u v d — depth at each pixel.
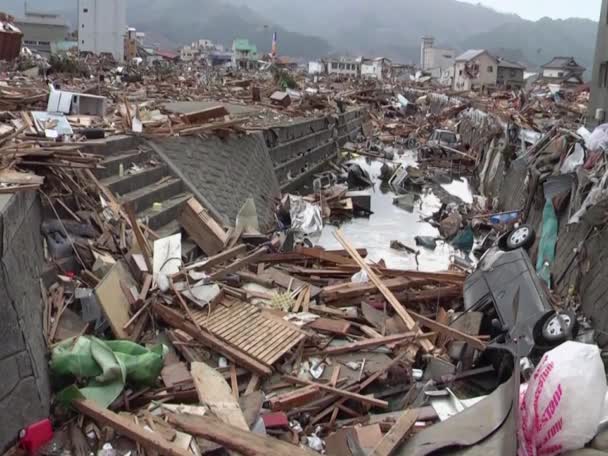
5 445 5.16
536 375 5.84
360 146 37.41
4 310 5.48
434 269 15.98
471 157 32.94
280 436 6.86
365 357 8.77
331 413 7.62
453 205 23.17
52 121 12.53
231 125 18.34
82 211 9.30
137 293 8.44
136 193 12.28
